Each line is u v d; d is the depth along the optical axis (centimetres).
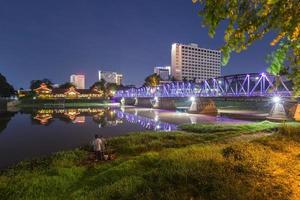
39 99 19375
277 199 1016
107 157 2681
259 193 1066
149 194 1112
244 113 9756
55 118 8956
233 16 545
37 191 1644
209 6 522
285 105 7288
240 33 550
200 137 3900
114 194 1238
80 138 4819
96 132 5528
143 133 4353
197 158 1747
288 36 518
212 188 1117
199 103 10219
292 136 2442
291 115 6631
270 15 529
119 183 1408
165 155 2102
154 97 15475
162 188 1170
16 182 1877
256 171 1349
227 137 3722
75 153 3006
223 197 1024
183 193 1102
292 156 1698
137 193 1152
